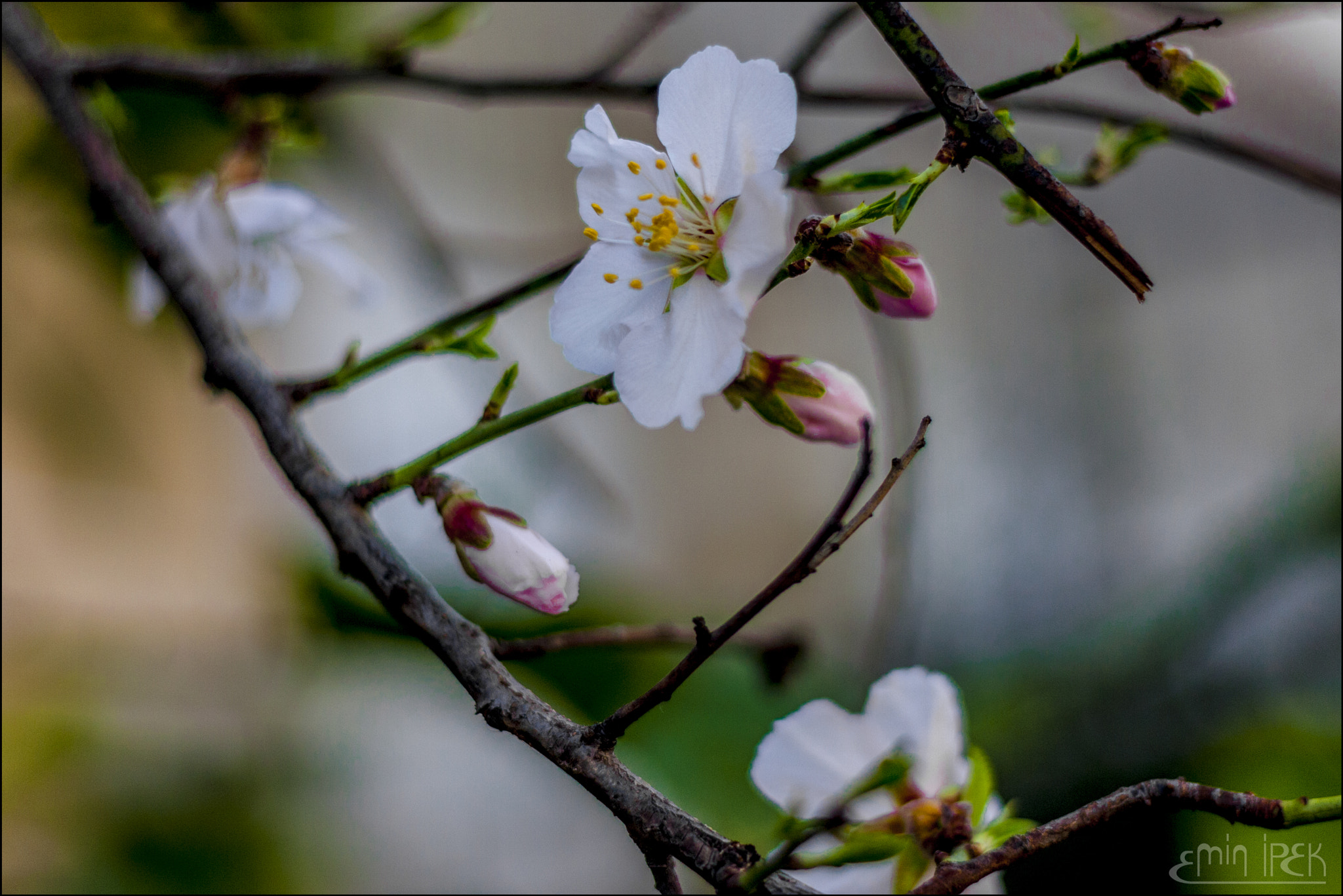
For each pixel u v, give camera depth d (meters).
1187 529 0.84
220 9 0.59
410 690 0.73
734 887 0.44
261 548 0.81
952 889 0.44
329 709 0.73
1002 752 0.65
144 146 0.60
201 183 0.54
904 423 0.54
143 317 0.55
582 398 0.46
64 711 0.70
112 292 0.78
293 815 0.69
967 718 0.69
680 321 0.46
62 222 0.69
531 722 0.45
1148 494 0.86
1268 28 0.70
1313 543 0.70
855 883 0.47
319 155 0.65
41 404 0.79
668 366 0.46
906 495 0.55
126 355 0.83
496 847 0.71
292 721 0.72
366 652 0.71
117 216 0.50
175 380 0.86
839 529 0.45
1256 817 0.45
